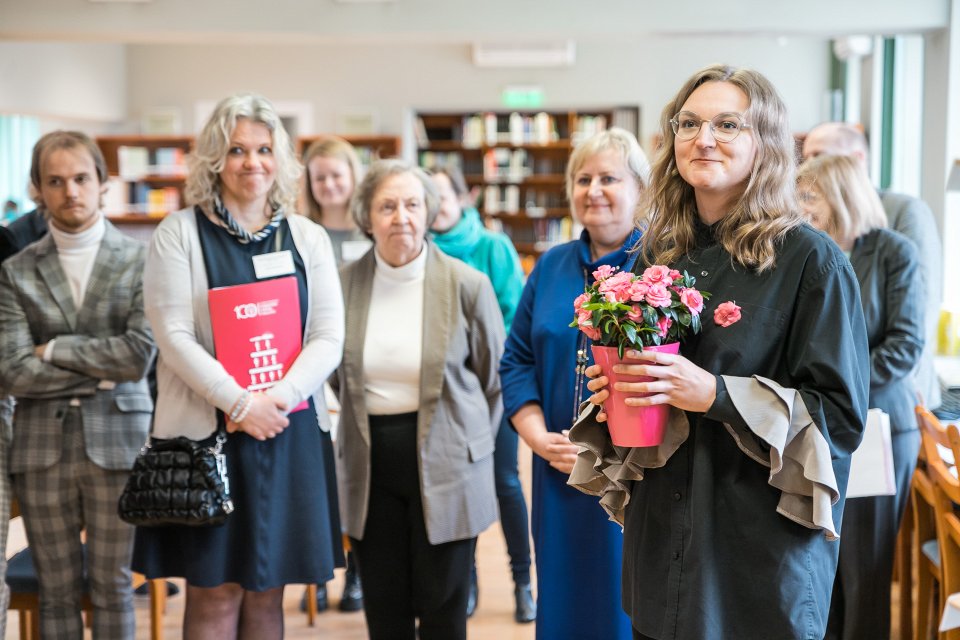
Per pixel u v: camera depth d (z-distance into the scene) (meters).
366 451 2.60
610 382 1.65
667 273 1.62
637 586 1.73
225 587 2.46
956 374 4.23
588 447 1.77
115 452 2.81
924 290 2.93
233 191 2.45
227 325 2.39
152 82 11.90
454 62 11.61
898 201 3.66
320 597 3.84
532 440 2.40
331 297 2.55
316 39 6.54
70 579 2.85
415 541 2.60
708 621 1.61
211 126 2.41
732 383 1.57
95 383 2.82
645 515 1.73
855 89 9.69
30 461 2.79
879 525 2.87
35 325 2.83
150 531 2.39
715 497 1.65
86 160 2.84
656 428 1.65
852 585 2.88
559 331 2.44
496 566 4.45
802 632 1.60
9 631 3.54
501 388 2.65
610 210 2.48
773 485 1.59
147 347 2.79
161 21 6.36
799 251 1.63
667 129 1.80
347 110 11.66
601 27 6.26
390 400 2.62
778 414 1.54
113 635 2.83
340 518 2.62
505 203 12.26
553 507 2.42
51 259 2.86
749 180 1.68
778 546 1.61
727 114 1.64
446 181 4.05
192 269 2.42
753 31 6.20
